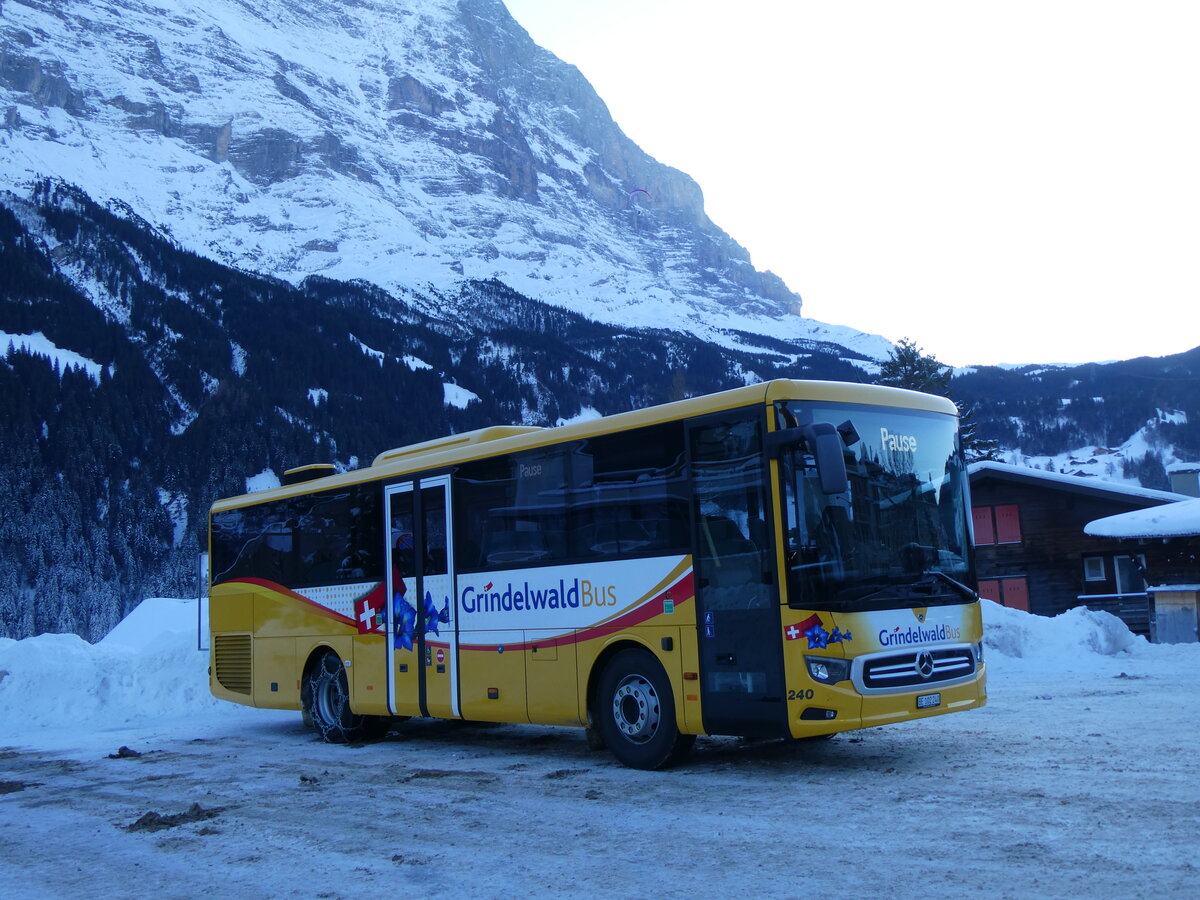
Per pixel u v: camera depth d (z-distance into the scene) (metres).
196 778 11.11
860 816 7.51
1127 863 5.93
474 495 11.95
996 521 35.66
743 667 9.16
